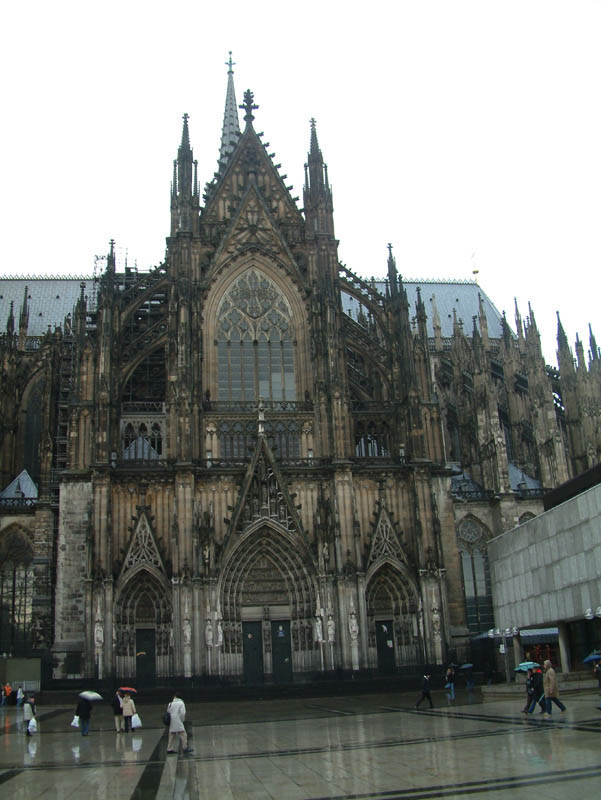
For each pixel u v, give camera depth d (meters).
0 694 78.00
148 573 83.81
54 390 103.00
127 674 82.06
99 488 83.69
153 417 91.81
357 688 79.12
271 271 98.75
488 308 155.88
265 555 87.81
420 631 85.56
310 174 101.19
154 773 30.62
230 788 26.42
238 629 85.25
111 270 93.12
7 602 95.69
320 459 89.44
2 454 104.94
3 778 30.48
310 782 26.88
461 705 58.09
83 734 47.50
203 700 76.38
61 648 82.12
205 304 95.75
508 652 86.62
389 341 98.00
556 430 108.94
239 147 103.56
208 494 86.94
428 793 23.45
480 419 109.31
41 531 95.06
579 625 72.12
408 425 92.56
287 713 60.47
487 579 104.31
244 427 91.44
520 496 106.12
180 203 96.25
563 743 31.47
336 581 84.69
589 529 66.00
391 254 101.31
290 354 96.88
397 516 89.75
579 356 114.38
